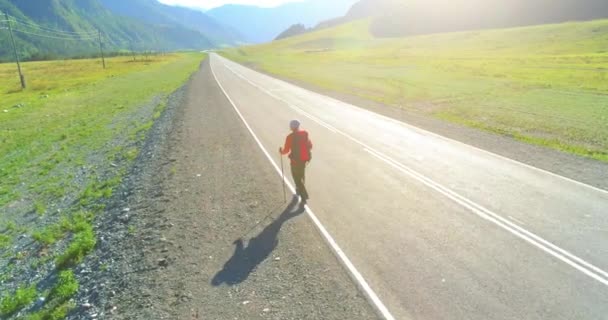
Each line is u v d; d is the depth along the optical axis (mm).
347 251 7316
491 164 12312
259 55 131750
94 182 14023
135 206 10445
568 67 43500
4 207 13125
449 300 5840
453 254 7078
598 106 22234
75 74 67688
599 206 8938
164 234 8430
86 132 22656
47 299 6996
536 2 145000
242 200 10062
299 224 8516
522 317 5453
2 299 7562
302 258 7141
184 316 5742
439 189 10242
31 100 37500
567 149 14266
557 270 6508
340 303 5863
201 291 6312
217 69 64562
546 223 8164
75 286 7094
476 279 6320
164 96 34281
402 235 7840
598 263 6684
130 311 5977
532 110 21969
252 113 22828
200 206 9836
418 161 12781
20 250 9719
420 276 6453
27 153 19656
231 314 5730
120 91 40969
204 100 29000
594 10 127750
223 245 7781
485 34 116562
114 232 9109
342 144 15203
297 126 9375
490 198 9555
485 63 54312
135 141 18953
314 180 11266
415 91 31516
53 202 12875
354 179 11211
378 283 6309
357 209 9164
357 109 23672
